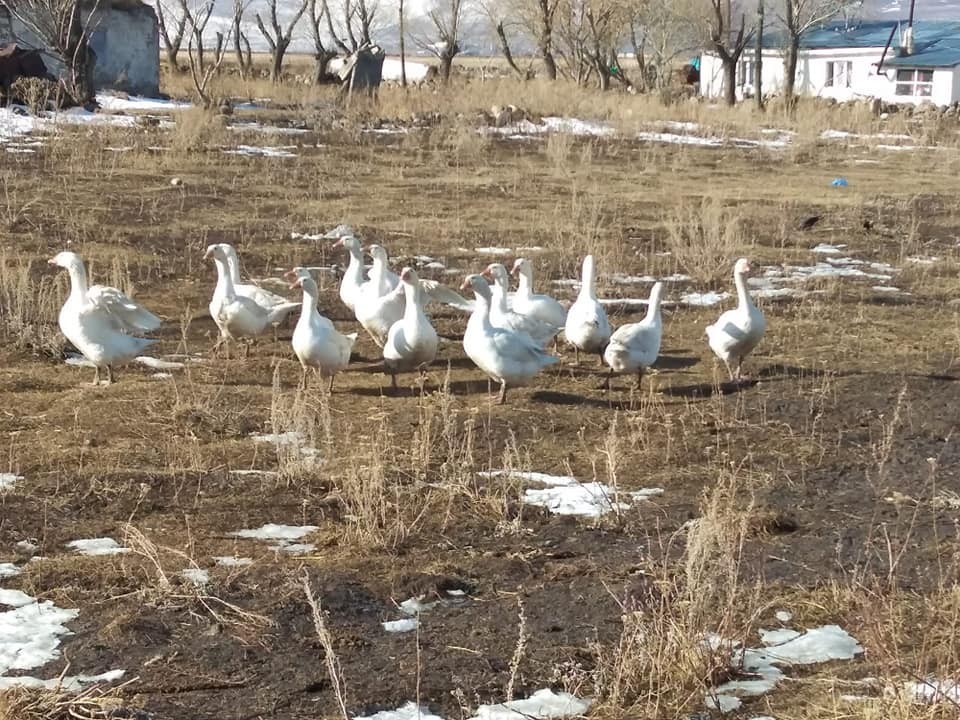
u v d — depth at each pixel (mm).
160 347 14969
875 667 9820
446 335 15758
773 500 11898
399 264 18453
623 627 10211
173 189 22562
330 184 24297
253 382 14070
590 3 55344
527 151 31547
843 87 66062
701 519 10656
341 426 13031
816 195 25297
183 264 18109
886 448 12523
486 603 10523
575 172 27812
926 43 65188
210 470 12078
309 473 12008
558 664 9875
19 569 10664
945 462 12562
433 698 9625
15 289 15680
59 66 38062
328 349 13516
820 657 9992
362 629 10219
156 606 10320
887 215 22797
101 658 9859
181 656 9906
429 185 24828
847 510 11742
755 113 44000
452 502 11625
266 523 11375
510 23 61438
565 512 11625
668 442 12664
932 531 11398
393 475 12055
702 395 13945
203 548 10984
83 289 13617
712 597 10422
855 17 74188
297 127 33812
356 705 9570
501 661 9922
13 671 9742
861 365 14820
